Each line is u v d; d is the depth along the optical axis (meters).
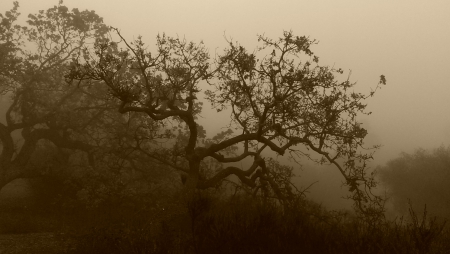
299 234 7.72
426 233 6.50
